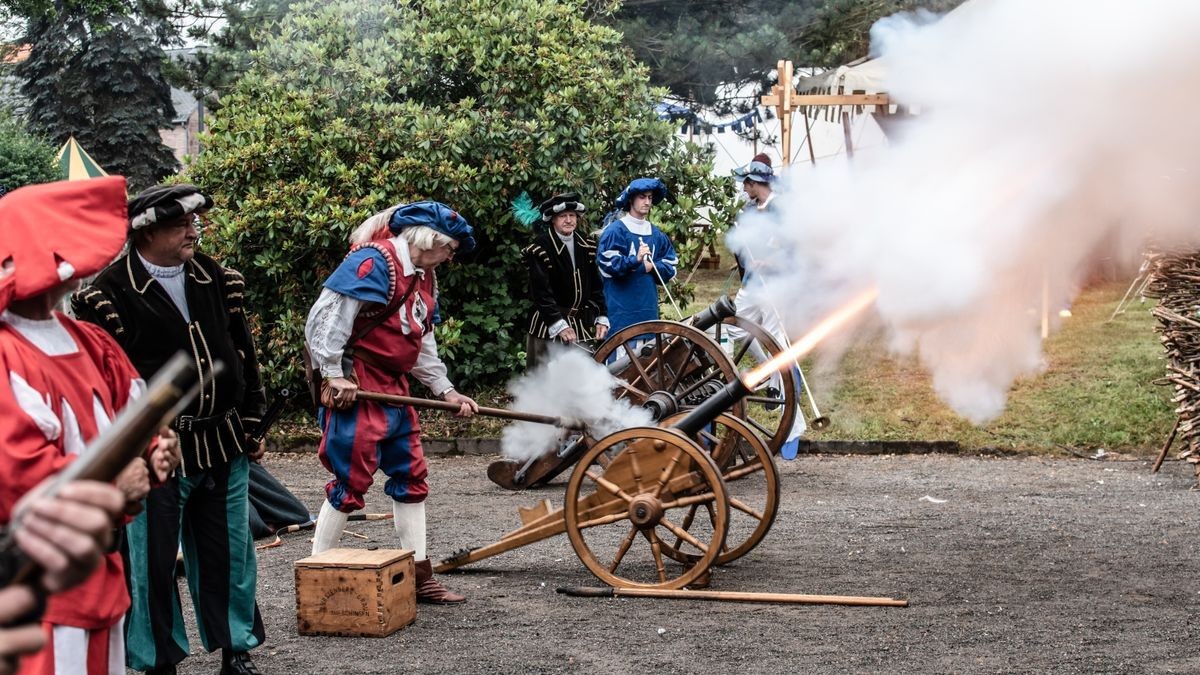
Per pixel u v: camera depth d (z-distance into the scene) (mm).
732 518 6664
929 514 6707
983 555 5738
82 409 2623
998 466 8242
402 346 4953
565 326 8055
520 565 5688
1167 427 8711
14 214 2471
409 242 4910
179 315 3832
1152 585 5160
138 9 19031
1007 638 4426
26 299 2486
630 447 5172
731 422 5410
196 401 3844
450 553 5938
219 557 3996
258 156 9578
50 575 1280
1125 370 9414
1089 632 4488
